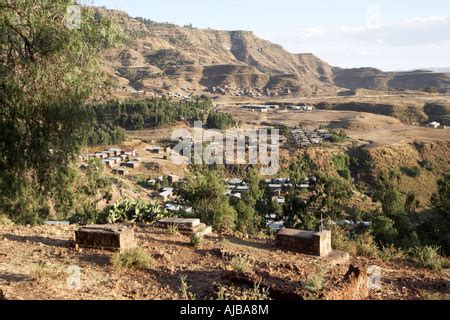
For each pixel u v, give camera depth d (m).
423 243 25.91
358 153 116.19
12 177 17.20
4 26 15.12
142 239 12.81
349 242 13.86
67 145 17.02
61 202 19.28
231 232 15.48
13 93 15.98
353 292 8.24
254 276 8.44
